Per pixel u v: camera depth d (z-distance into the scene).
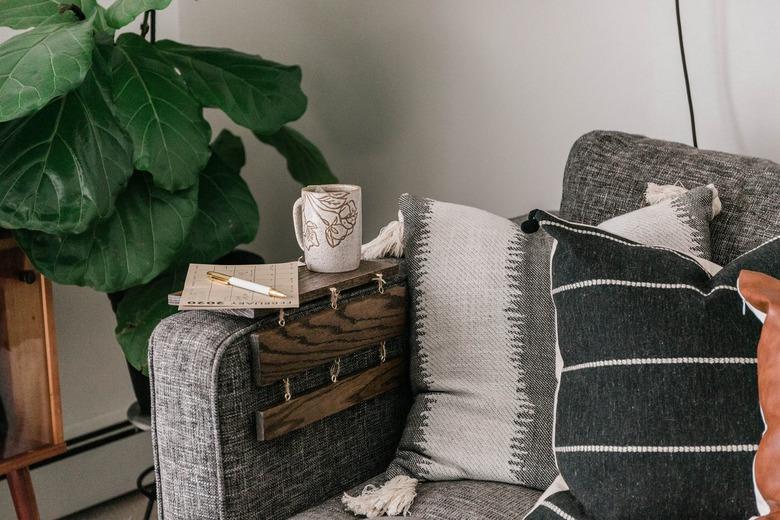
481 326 1.24
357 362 1.26
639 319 0.99
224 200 1.75
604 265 1.02
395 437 1.34
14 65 1.37
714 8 1.53
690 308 0.99
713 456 0.95
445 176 1.97
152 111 1.56
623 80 1.66
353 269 1.26
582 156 1.37
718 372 0.97
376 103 2.05
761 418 0.95
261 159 2.29
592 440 0.99
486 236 1.28
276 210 2.29
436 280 1.27
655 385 0.97
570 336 1.03
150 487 1.89
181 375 1.09
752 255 1.02
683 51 1.57
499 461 1.19
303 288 1.17
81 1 1.62
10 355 1.57
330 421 1.22
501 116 1.84
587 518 0.99
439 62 1.92
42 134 1.45
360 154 2.12
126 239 1.55
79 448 2.08
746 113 1.53
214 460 1.08
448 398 1.25
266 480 1.13
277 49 2.20
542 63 1.76
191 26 2.23
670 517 0.96
